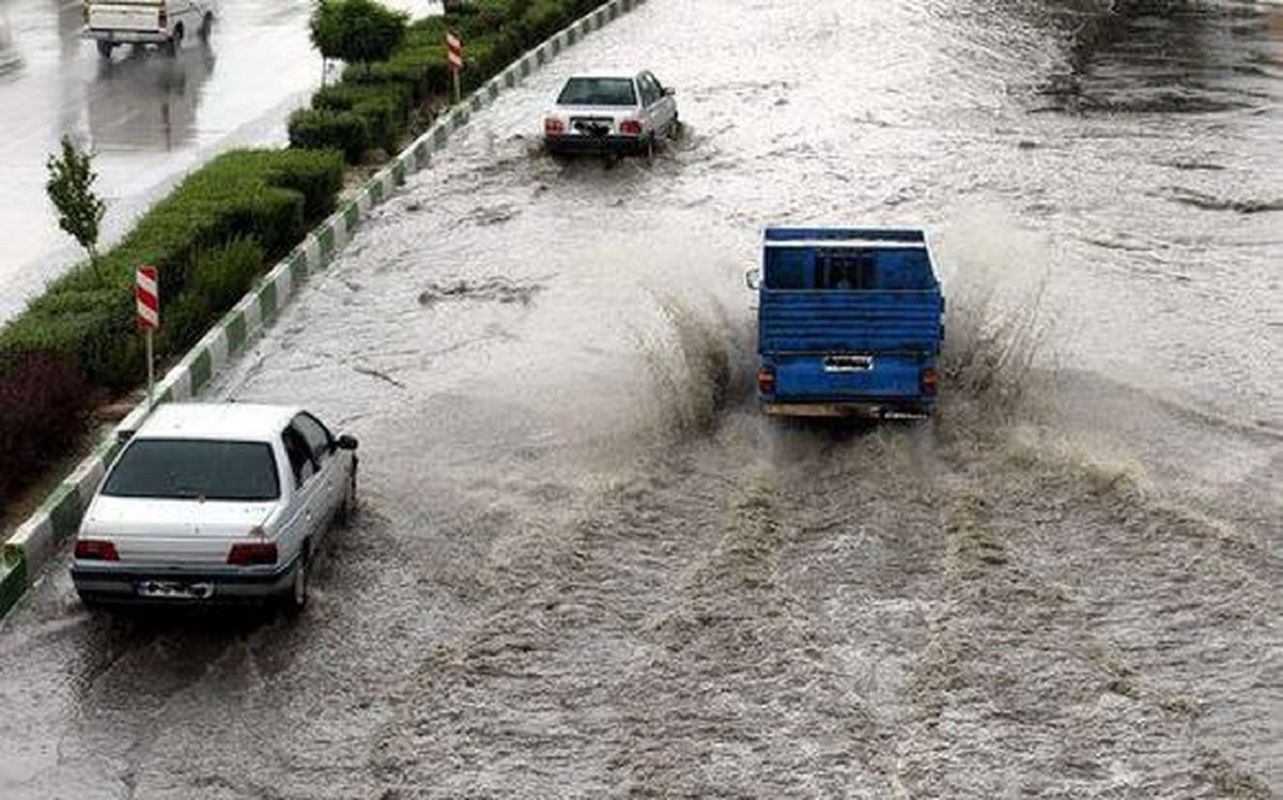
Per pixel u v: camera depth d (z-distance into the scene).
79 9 57.84
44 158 35.19
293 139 36.00
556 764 13.94
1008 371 22.61
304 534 16.69
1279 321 25.78
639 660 15.60
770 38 56.66
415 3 61.66
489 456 20.62
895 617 16.28
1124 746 14.07
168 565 15.57
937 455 20.16
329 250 30.09
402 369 24.11
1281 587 16.81
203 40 51.97
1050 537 18.03
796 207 33.12
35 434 19.80
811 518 18.66
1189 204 33.50
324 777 13.79
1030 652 15.60
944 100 44.75
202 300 25.72
